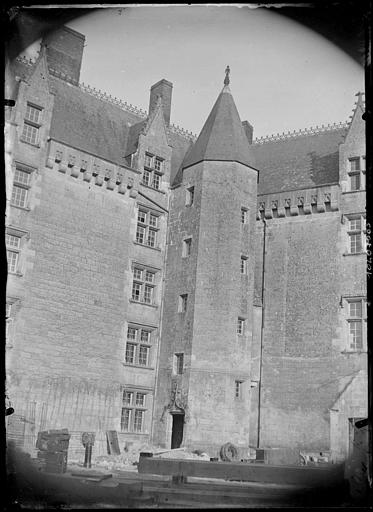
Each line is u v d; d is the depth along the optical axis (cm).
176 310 2669
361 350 2430
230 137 2833
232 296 2588
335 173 2820
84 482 964
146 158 2891
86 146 2731
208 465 1304
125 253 2656
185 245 2758
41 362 2266
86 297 2466
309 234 2716
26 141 2375
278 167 3083
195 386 2461
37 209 2372
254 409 2589
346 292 2544
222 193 2731
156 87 3156
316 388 2488
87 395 2375
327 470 1179
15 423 2097
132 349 2633
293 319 2633
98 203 2592
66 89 2828
